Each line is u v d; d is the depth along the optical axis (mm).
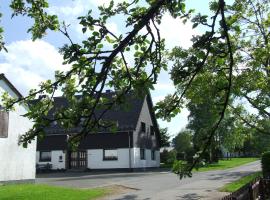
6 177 23266
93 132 5516
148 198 18438
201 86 10992
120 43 5484
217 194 19406
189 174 5945
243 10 15328
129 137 43469
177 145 60156
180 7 5691
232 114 19234
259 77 15023
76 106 5320
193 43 5309
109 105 5535
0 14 6312
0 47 6426
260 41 15664
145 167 46250
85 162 44406
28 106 5676
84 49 5473
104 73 5441
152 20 5770
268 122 19266
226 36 5355
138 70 6066
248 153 104312
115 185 24172
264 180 15273
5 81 23375
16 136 24172
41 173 42219
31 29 6000
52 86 5668
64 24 5508
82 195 18891
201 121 51312
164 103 6293
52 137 45312
